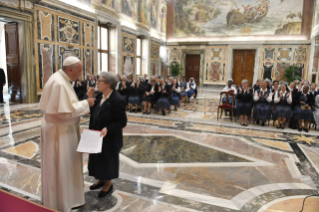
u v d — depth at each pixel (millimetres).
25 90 9102
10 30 8992
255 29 18438
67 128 2439
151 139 5535
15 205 1959
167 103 8406
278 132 6465
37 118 6914
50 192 2432
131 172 3754
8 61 9336
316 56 15656
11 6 8055
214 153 4703
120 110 2688
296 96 6824
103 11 12430
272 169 3996
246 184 3447
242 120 7332
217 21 19344
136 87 8805
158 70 19953
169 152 4699
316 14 15961
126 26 14445
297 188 3359
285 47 17641
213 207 2842
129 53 15148
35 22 8977
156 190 3211
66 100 2299
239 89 7316
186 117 8266
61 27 10031
